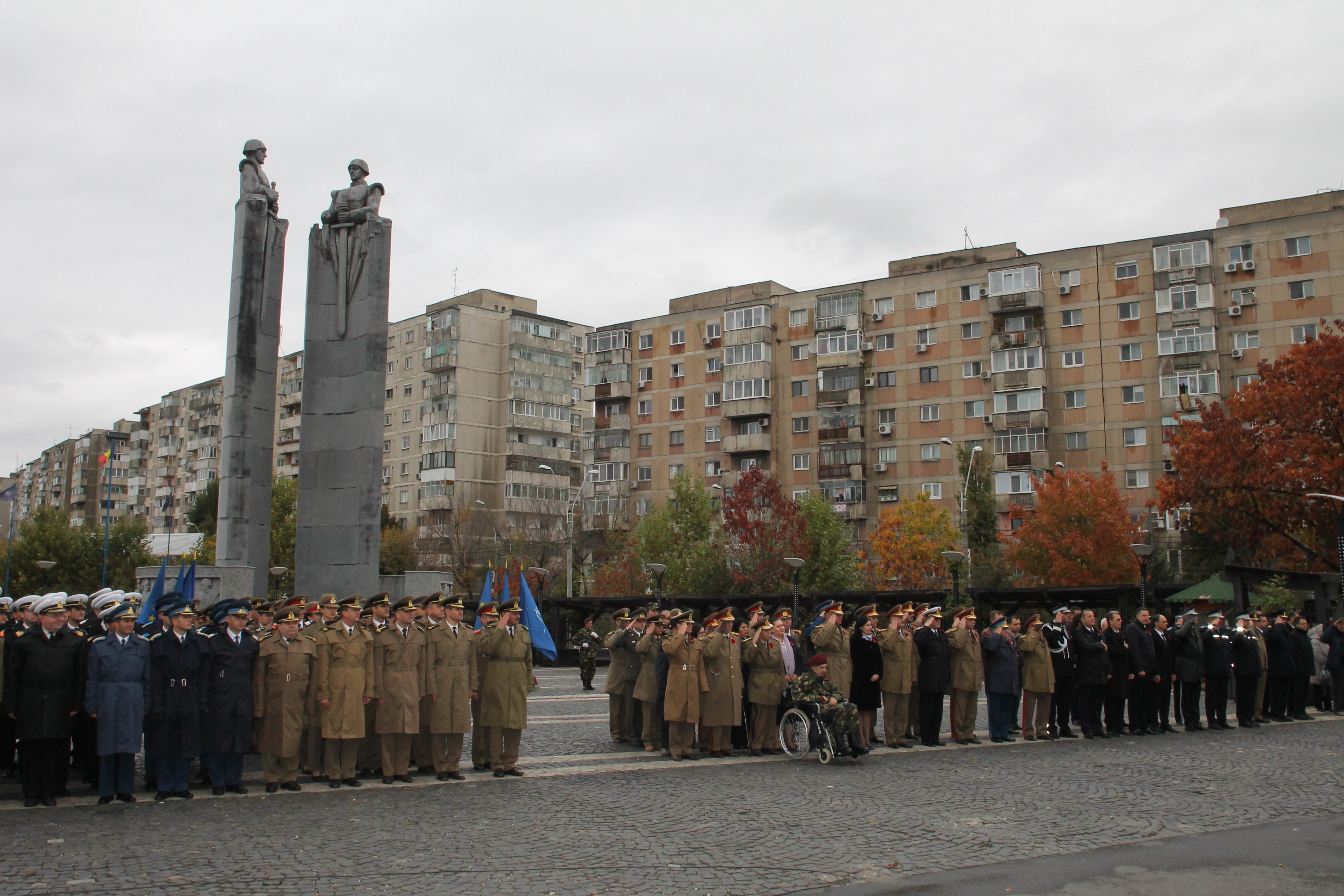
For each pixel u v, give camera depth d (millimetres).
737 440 66438
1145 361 54969
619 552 62719
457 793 12328
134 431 117500
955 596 28984
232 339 23938
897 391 62094
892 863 8977
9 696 11383
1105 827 10391
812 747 14961
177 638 12086
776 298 67625
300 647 12695
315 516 22391
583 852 9328
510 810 11211
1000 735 17656
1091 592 33594
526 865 8859
